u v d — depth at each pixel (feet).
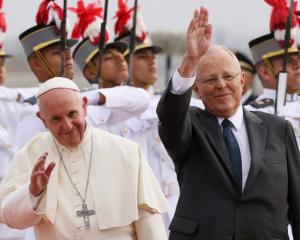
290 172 57.16
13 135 82.07
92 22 85.25
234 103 57.47
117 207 55.26
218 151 56.44
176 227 56.49
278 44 84.12
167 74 142.72
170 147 56.80
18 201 52.90
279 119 58.49
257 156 56.44
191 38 54.70
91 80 85.66
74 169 56.03
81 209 55.11
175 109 55.36
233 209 55.62
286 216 56.80
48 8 81.82
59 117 54.65
